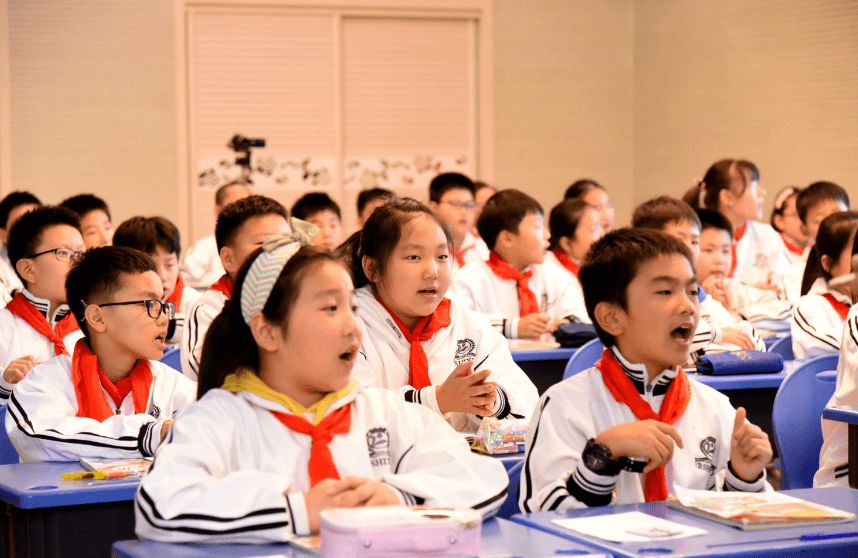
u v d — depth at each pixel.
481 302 4.56
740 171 5.61
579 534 1.45
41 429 2.22
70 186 7.76
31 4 7.62
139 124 7.82
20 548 1.93
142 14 7.78
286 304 1.56
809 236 5.52
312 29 7.98
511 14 8.32
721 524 1.50
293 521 1.41
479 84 8.30
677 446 1.78
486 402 2.32
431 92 8.23
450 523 1.30
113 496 1.89
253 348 1.63
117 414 2.39
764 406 3.30
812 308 3.74
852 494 1.74
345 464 1.60
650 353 1.85
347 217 8.16
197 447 1.52
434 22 8.20
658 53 8.19
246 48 7.91
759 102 7.19
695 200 5.82
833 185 5.46
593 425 1.86
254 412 1.60
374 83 8.12
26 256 3.33
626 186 8.61
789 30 6.94
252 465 1.57
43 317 3.35
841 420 2.37
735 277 5.70
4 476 2.01
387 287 2.54
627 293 1.85
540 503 1.72
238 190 6.25
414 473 1.57
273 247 1.61
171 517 1.40
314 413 1.62
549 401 1.89
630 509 1.61
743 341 3.80
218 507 1.41
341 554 1.26
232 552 1.37
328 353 1.56
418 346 2.58
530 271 4.74
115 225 7.83
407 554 1.27
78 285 2.40
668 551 1.35
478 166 8.35
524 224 4.58
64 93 7.70
